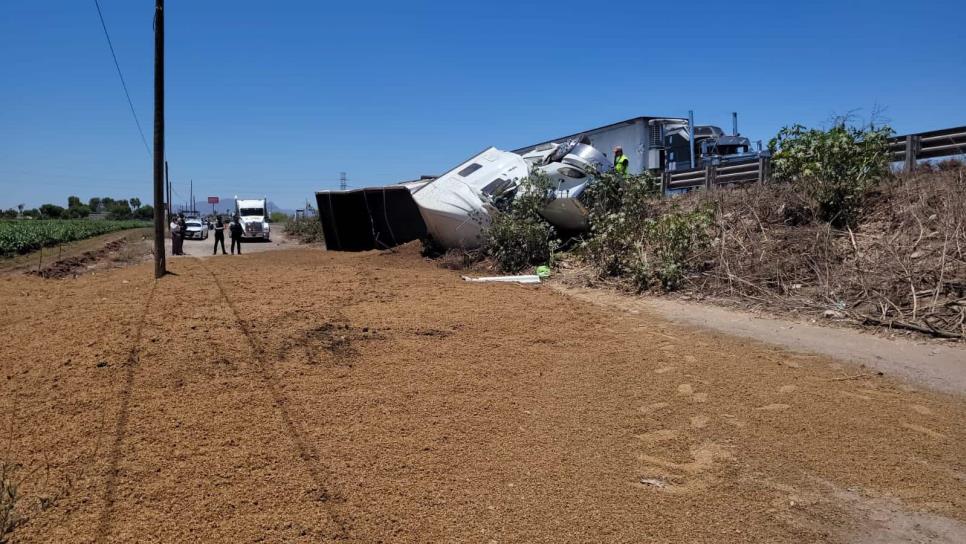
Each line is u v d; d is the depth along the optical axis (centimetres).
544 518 352
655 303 1011
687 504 370
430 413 509
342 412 505
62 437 445
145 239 4544
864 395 550
